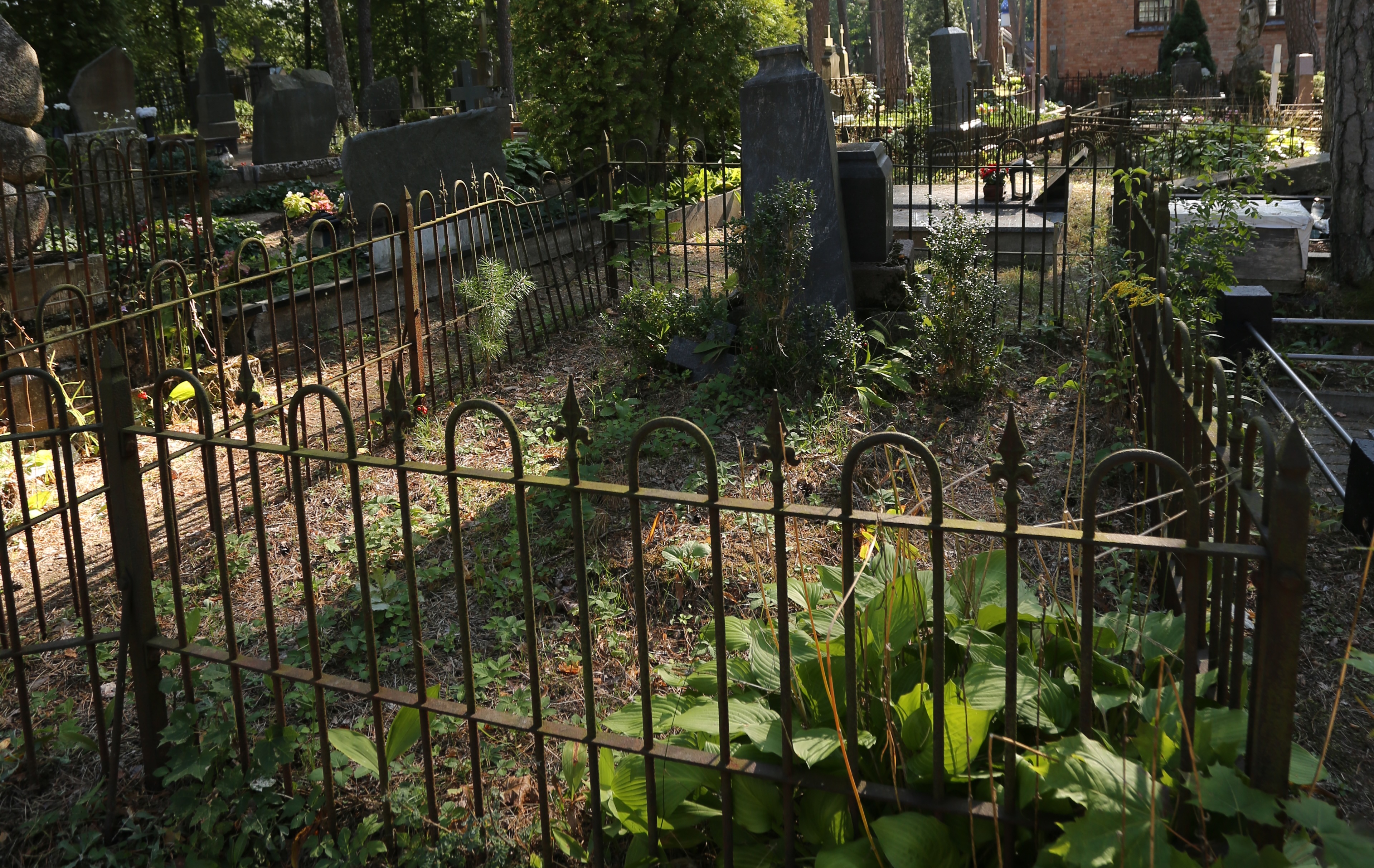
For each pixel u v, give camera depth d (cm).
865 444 229
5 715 367
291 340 817
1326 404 643
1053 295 759
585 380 686
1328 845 207
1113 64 3206
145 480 570
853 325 636
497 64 3269
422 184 1019
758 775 253
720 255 975
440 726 343
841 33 3319
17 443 336
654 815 264
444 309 688
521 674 375
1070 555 331
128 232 852
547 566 450
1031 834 245
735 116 1235
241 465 587
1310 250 930
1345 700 338
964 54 1834
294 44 3653
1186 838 229
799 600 317
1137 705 259
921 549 429
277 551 482
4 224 598
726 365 665
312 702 364
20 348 490
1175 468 213
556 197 1116
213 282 598
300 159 1877
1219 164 836
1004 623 314
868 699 279
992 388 604
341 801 315
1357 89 805
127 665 335
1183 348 340
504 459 575
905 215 1061
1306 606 390
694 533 467
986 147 1567
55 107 1927
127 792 326
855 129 1641
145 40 2794
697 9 1172
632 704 316
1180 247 612
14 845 309
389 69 3572
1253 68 2375
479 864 291
